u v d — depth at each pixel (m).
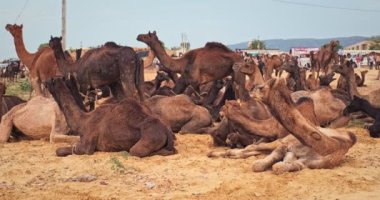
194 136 12.95
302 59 62.66
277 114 8.45
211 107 17.03
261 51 78.31
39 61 19.11
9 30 20.77
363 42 143.50
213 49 17.62
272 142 9.88
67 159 10.12
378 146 11.48
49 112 12.67
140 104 10.79
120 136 10.38
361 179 8.04
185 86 18.00
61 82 11.01
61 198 7.35
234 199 7.15
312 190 7.46
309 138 8.52
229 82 17.41
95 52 14.46
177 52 61.03
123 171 8.96
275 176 8.26
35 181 8.47
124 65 14.09
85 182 8.38
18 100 15.30
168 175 8.70
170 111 13.25
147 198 7.30
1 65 54.38
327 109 14.09
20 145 12.17
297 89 24.64
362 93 27.00
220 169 9.03
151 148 10.12
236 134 10.95
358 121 16.14
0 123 13.24
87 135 10.62
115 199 7.29
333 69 18.94
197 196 7.34
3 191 7.78
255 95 8.43
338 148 8.72
